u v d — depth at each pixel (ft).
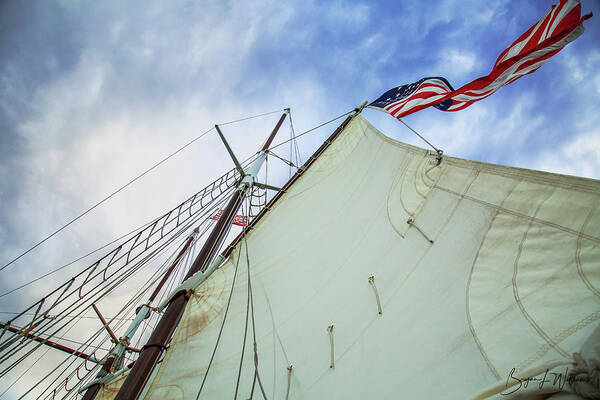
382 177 23.18
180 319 20.93
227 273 23.80
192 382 16.66
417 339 11.08
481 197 12.62
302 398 13.29
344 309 15.90
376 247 17.70
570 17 12.66
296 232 26.09
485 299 9.80
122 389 16.24
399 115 20.44
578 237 8.27
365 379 11.70
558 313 7.53
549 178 9.88
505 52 15.31
